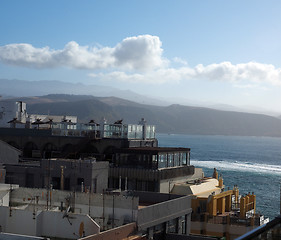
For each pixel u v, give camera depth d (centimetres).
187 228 4444
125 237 3325
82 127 7106
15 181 5250
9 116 9975
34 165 5459
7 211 3272
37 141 7238
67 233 3152
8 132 7425
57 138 7138
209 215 5512
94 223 3106
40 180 5144
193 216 5509
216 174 7288
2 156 5781
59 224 3181
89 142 6825
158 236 3891
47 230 3206
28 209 3525
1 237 2528
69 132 7194
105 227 3528
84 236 3098
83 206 3650
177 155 6378
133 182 5884
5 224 3262
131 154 6056
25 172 5219
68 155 6762
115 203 3566
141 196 4569
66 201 3591
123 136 6950
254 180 16975
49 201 3772
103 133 7025
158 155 5878
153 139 7531
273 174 19600
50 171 5088
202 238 3938
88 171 4925
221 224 5425
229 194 6412
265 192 13550
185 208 4388
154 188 5738
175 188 6003
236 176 18362
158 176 5722
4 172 5162
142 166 5966
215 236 5406
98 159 6675
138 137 7212
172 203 4106
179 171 6225
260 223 5797
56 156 7075
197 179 6681
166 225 4000
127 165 6066
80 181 4953
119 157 6131
